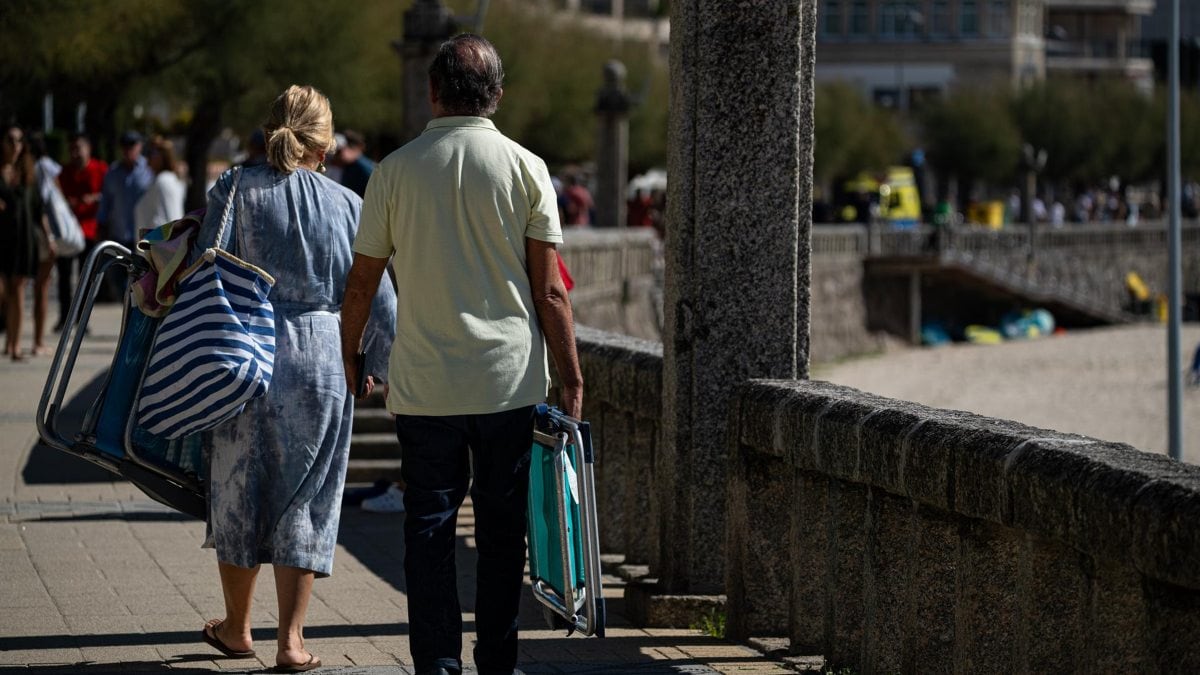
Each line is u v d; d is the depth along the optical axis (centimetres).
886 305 17400
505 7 15050
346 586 2234
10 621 1950
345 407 1739
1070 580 1358
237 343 1658
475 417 1516
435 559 1529
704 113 1992
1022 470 1377
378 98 10894
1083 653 1330
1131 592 1268
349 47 9450
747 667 1791
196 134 9612
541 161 1560
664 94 17662
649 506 2284
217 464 1706
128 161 5147
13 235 4653
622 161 9794
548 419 1557
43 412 1742
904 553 1639
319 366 1716
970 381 13762
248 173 1720
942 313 18412
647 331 10038
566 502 1509
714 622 2025
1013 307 19262
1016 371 14588
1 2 7506
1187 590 1202
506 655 1570
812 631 1825
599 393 2427
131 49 8619
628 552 2416
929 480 1521
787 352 2020
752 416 1886
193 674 1711
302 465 1705
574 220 9725
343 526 2730
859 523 1731
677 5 1998
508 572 1565
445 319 1516
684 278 2017
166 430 1670
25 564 2288
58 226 4831
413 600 1527
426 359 1519
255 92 9244
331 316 1741
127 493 2869
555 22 16488
